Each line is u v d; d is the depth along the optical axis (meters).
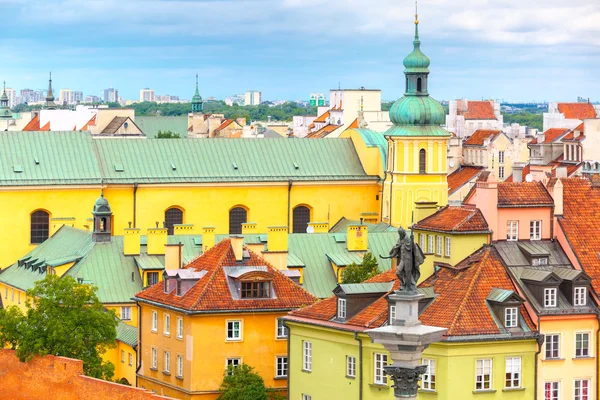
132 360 177.88
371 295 151.50
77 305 167.00
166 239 199.38
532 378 144.12
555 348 145.75
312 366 154.00
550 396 145.50
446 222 153.38
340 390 150.12
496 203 152.38
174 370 167.75
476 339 141.00
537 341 143.75
